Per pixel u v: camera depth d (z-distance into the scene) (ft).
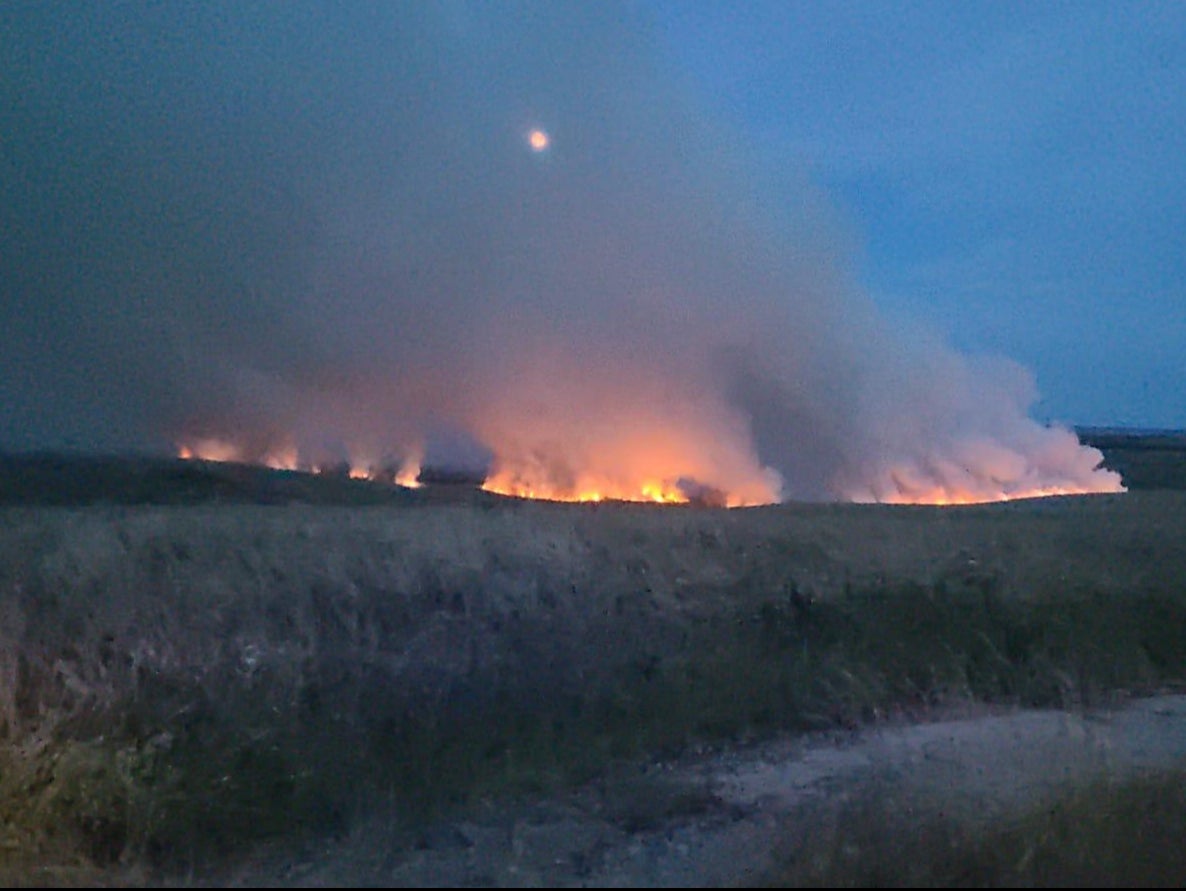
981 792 28.12
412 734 33.42
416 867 24.80
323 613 39.63
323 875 24.35
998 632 44.98
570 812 28.76
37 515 60.80
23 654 35.29
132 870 25.18
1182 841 24.90
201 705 34.17
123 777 29.60
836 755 33.37
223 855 27.07
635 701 36.73
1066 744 32.60
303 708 34.40
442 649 38.29
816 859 23.04
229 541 48.11
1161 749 33.50
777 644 43.47
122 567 42.29
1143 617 48.47
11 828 27.94
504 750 32.76
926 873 21.93
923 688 40.14
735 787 30.40
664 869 24.21
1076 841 23.72
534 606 42.19
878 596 47.67
